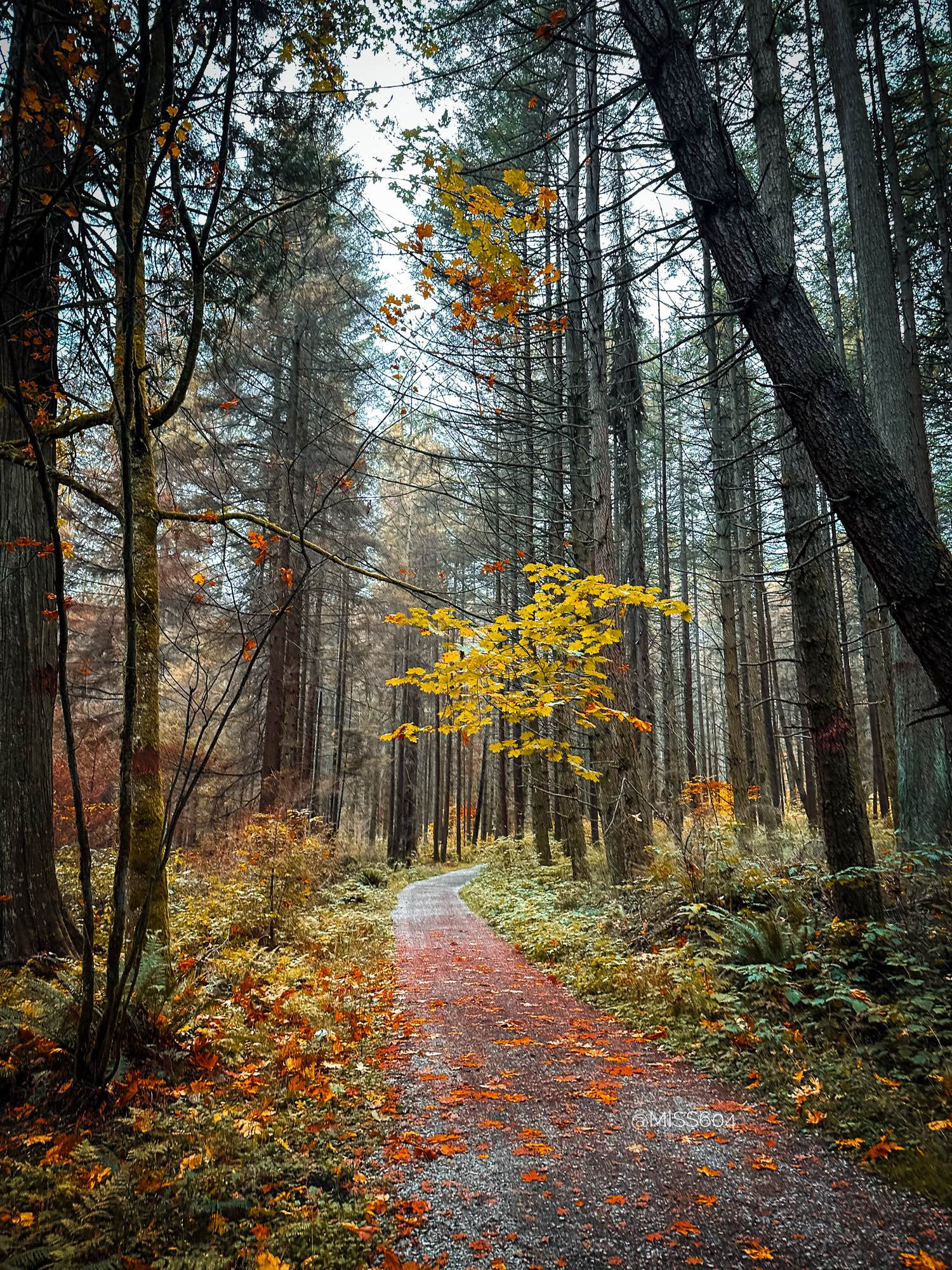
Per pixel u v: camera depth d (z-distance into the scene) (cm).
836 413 369
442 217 648
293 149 708
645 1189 309
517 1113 397
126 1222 268
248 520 595
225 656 1670
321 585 1898
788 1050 456
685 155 394
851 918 593
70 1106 362
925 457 994
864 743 2912
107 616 1644
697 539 2738
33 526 646
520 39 731
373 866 2020
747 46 691
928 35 1153
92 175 491
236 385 1449
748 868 791
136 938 384
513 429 1204
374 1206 292
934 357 1313
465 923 1212
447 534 2658
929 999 462
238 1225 273
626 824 1093
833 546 520
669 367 1997
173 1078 407
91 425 605
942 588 347
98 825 1576
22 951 565
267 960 723
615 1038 546
